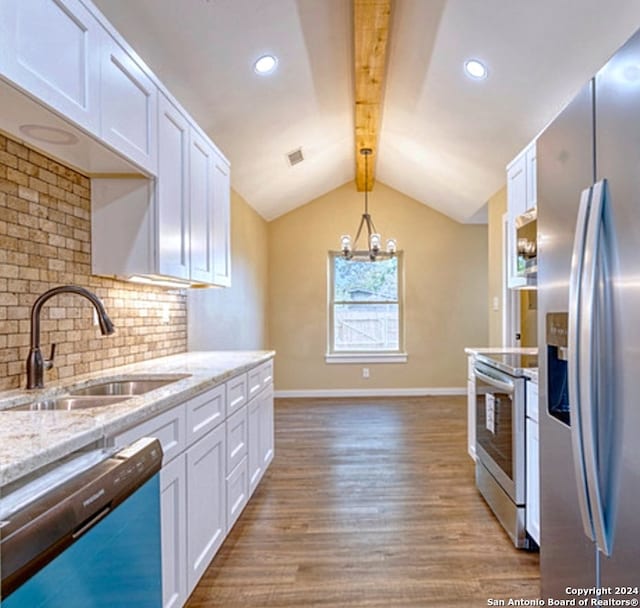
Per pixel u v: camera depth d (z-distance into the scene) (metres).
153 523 1.21
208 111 3.08
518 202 2.85
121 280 2.39
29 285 1.73
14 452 0.90
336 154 4.91
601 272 1.08
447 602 1.79
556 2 2.19
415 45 2.96
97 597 0.94
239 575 1.98
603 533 1.07
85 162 1.84
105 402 1.59
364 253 5.67
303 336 6.12
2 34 1.12
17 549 0.74
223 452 2.10
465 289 6.14
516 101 3.06
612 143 1.07
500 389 2.38
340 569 2.02
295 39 2.73
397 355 6.09
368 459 3.52
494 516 2.53
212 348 3.90
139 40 2.24
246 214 5.02
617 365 1.02
